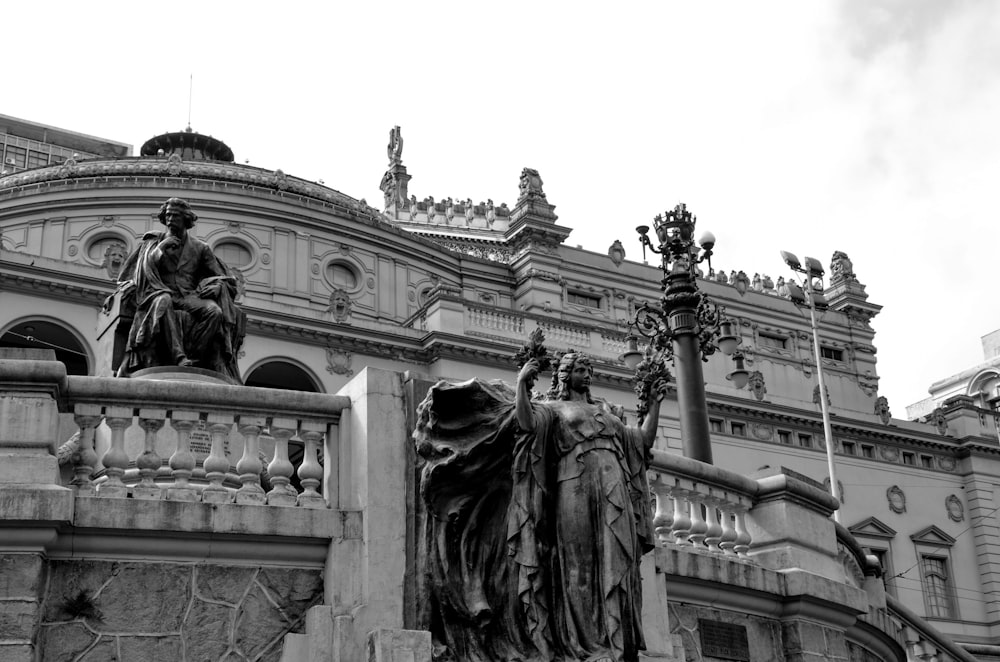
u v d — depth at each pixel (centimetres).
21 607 891
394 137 7462
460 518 1024
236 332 1400
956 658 1856
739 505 1341
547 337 5016
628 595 1019
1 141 7762
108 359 1409
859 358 6712
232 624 968
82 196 5212
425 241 5834
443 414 1041
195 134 6234
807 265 4062
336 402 1061
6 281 4178
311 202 5538
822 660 1312
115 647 927
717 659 1220
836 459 5828
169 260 1364
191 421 1018
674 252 2289
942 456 6225
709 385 5622
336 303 4731
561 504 1027
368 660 958
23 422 939
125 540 948
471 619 1002
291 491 1032
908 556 5841
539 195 6153
